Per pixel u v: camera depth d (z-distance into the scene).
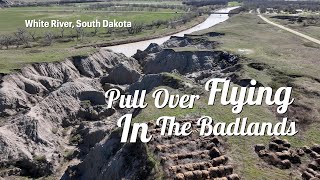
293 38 82.19
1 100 50.12
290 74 51.25
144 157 29.64
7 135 41.66
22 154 40.59
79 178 36.12
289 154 30.88
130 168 29.94
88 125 47.50
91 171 35.12
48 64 62.69
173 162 28.56
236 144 32.16
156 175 27.36
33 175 39.41
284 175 28.27
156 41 106.25
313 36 85.75
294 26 102.50
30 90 55.72
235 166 28.69
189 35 88.12
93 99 55.16
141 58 79.44
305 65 56.75
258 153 30.97
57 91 52.25
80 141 45.22
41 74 60.88
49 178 38.72
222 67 61.34
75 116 51.00
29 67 59.88
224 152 30.66
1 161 39.50
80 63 68.38
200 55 66.88
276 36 84.81
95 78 66.75
